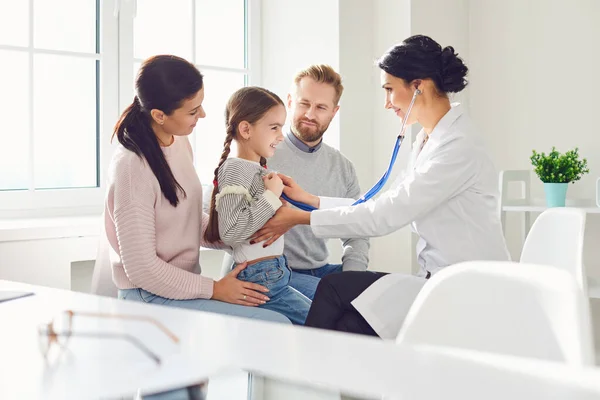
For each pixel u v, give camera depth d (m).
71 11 2.38
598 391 0.44
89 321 0.84
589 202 2.70
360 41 2.79
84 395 0.57
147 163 1.59
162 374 0.59
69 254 1.96
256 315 1.59
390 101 1.81
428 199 1.66
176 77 1.60
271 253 1.78
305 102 2.09
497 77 3.02
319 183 2.15
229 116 1.83
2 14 2.24
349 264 2.11
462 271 0.76
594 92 2.79
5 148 2.26
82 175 2.44
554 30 2.87
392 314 1.56
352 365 0.56
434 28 2.88
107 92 2.42
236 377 0.56
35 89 2.31
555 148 2.89
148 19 2.58
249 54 2.86
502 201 2.71
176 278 1.58
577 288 0.67
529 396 0.46
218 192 1.75
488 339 0.73
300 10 2.79
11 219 2.19
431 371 0.53
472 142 1.70
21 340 0.78
